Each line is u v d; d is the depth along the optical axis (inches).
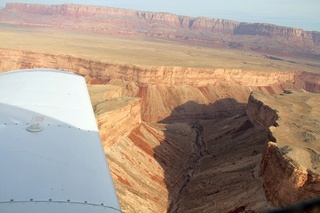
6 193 271.0
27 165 319.3
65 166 332.8
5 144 353.4
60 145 378.0
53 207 264.1
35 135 390.6
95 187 308.8
